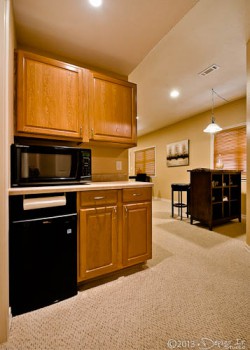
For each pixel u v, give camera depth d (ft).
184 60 8.53
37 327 3.92
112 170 8.01
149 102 13.55
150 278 5.76
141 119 17.80
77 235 5.07
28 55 5.26
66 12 5.00
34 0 4.64
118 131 6.84
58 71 5.68
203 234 9.96
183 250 7.84
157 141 21.80
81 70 6.07
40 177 5.07
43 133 5.45
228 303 4.65
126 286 5.36
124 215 5.86
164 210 16.34
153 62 8.66
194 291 5.13
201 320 4.10
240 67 9.11
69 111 5.84
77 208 5.08
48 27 5.52
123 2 4.72
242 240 9.04
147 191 6.40
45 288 4.53
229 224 12.01
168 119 17.84
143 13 5.07
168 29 5.67
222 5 5.69
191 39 7.19
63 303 4.66
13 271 4.21
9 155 4.40
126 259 5.90
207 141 15.52
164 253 7.55
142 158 24.88
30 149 4.87
